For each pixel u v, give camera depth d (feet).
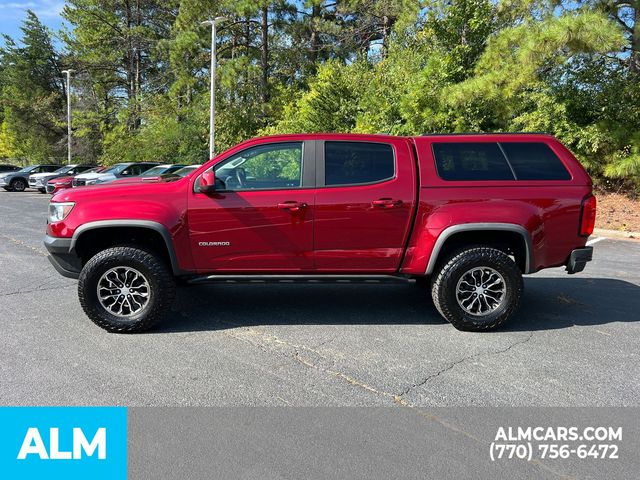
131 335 15.70
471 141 16.56
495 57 43.60
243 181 16.30
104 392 11.80
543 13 46.01
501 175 16.26
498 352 14.52
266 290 21.53
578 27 37.68
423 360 13.89
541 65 42.65
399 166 16.21
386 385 12.32
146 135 103.14
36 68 157.58
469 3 49.65
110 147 111.75
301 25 89.66
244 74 87.81
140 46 123.65
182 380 12.49
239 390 11.99
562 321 17.48
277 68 97.55
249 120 88.69
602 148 46.03
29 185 87.40
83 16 121.70
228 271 16.26
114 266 15.60
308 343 15.14
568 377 12.85
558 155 16.48
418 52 56.70
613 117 45.80
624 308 19.08
